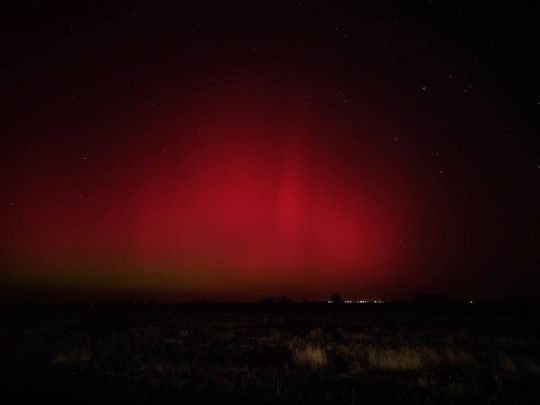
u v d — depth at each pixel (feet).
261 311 181.47
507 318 117.60
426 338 66.33
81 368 41.45
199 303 320.91
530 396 28.45
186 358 49.19
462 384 31.48
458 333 72.43
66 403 27.96
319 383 33.71
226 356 50.34
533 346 53.21
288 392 30.60
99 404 27.68
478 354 46.98
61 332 82.64
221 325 98.22
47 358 50.31
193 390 31.45
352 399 27.55
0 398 29.32
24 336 75.66
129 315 149.28
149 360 46.96
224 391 30.94
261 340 64.95
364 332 77.10
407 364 39.96
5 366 43.60
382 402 27.89
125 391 31.24
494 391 29.99
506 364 38.63
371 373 37.83
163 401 28.30
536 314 138.41
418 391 30.53
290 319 120.88
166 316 141.18
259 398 28.76
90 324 105.60
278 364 44.68
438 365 40.27
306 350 47.60
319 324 101.04
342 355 47.11
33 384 34.06
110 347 59.16
